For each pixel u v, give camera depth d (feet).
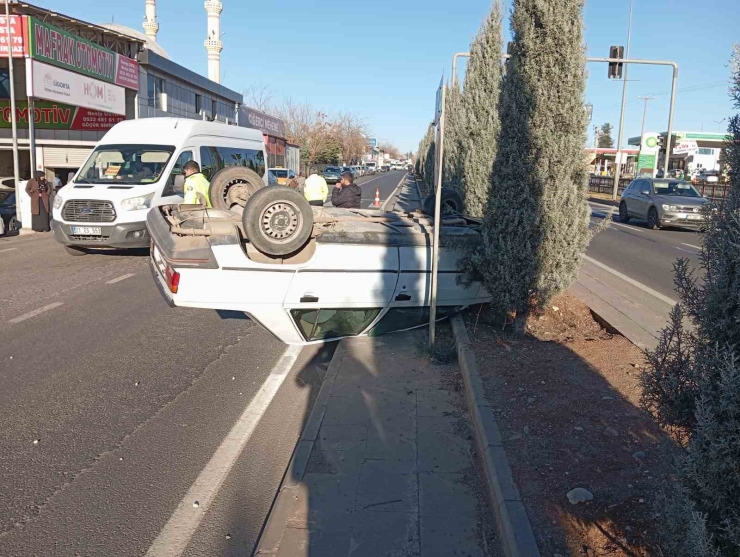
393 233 23.88
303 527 12.57
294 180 76.43
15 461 15.62
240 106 157.28
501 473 13.37
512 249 22.33
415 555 11.67
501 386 18.30
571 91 21.48
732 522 8.02
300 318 23.65
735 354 8.39
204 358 24.16
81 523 13.05
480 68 46.32
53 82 69.92
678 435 10.54
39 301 32.58
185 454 16.26
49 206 63.62
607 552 10.70
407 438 16.61
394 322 24.86
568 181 22.12
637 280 37.52
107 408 19.11
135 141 47.70
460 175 51.29
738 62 9.00
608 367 19.47
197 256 21.49
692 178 118.11
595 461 13.71
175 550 12.25
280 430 17.88
